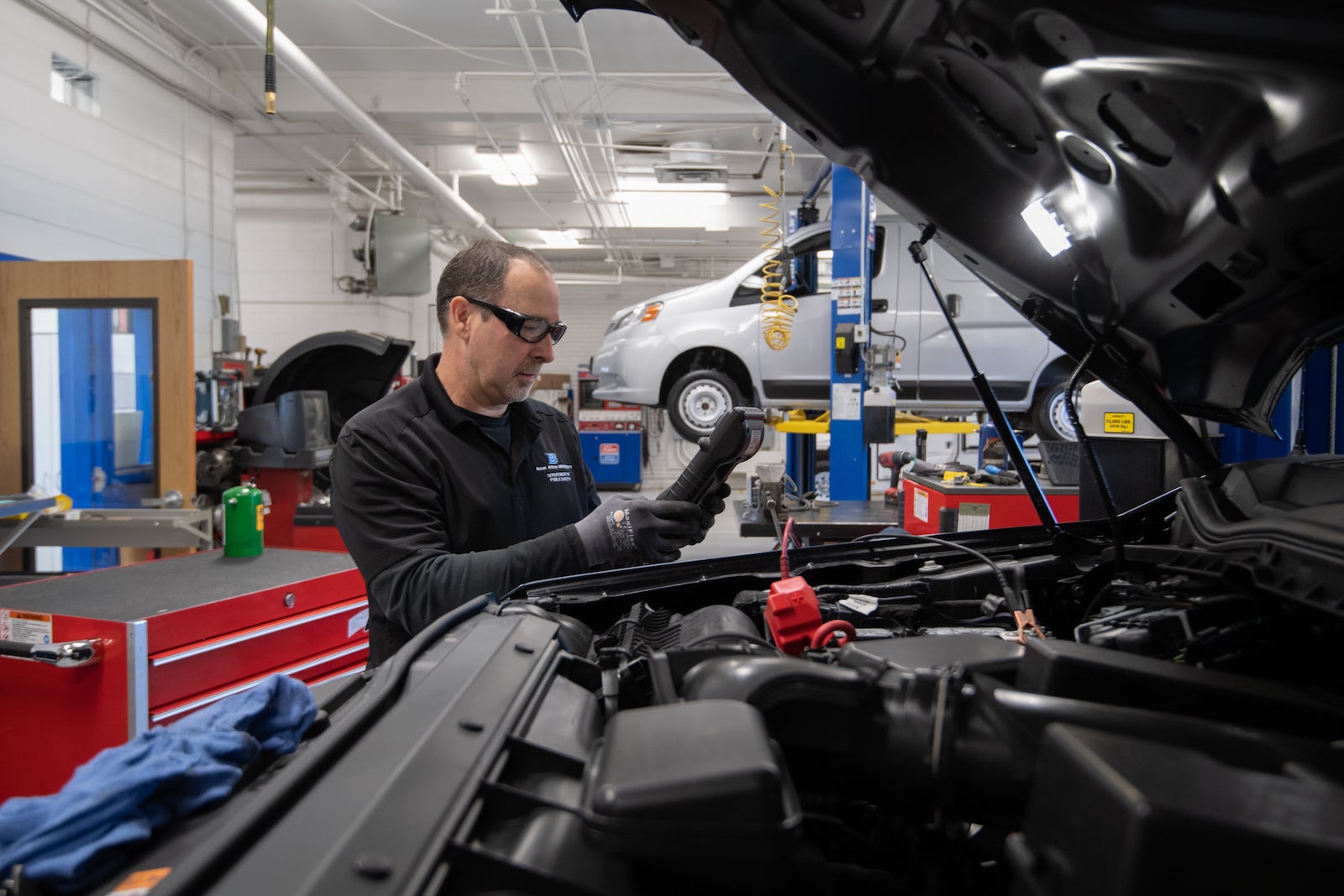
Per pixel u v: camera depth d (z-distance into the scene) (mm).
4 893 451
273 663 1860
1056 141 862
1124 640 735
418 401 1435
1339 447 1834
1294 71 626
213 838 420
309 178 9023
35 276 3576
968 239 1079
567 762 556
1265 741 503
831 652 778
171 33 5660
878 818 710
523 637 778
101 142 5098
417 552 1234
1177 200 844
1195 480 1043
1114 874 390
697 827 435
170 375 3590
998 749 573
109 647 1545
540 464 1561
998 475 2715
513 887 433
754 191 9133
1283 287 876
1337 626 732
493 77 6359
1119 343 1131
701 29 916
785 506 2955
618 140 7633
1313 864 361
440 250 11094
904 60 860
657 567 1073
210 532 3395
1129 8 645
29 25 4484
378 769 501
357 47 5852
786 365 5461
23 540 2961
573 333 14930
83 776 532
